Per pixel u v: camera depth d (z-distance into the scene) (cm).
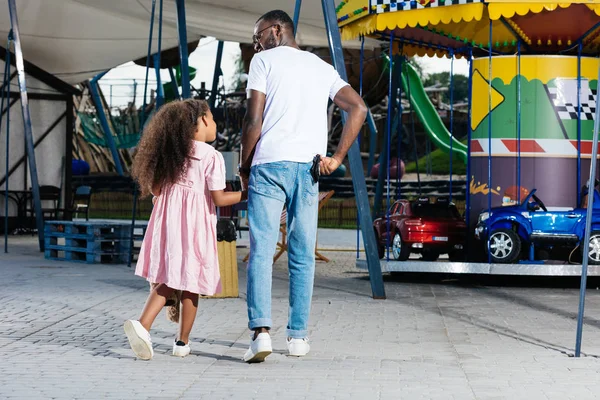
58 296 955
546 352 637
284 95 596
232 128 3066
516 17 1186
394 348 651
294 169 594
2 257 1537
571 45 1288
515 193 1216
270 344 579
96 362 581
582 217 1135
